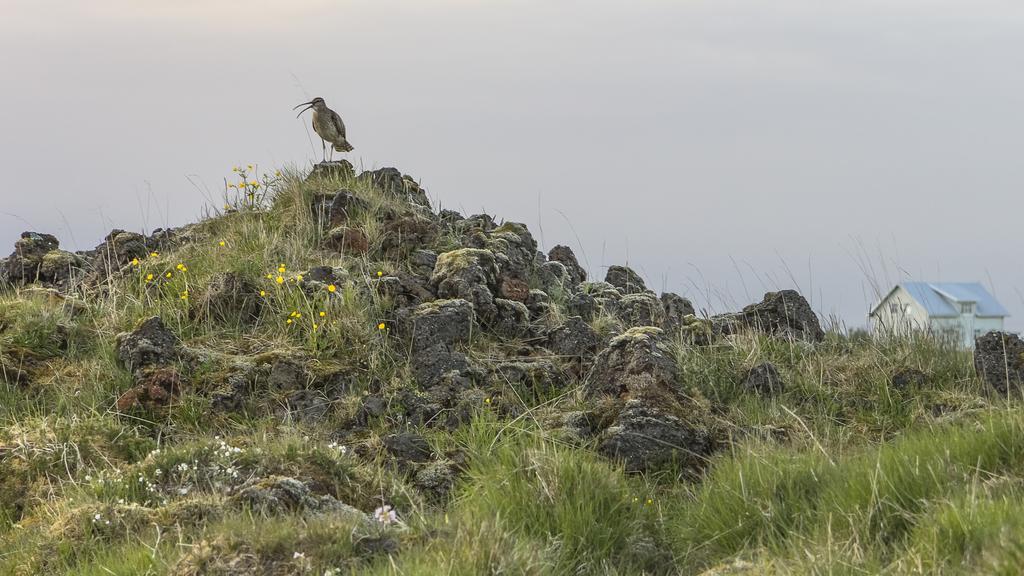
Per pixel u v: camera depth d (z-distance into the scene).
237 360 21.06
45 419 19.17
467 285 23.81
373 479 16.75
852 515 13.28
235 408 19.95
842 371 23.42
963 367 23.22
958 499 12.70
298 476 16.16
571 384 21.56
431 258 25.75
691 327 25.50
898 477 14.05
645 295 27.64
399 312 22.64
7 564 14.38
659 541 14.80
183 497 15.60
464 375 21.14
